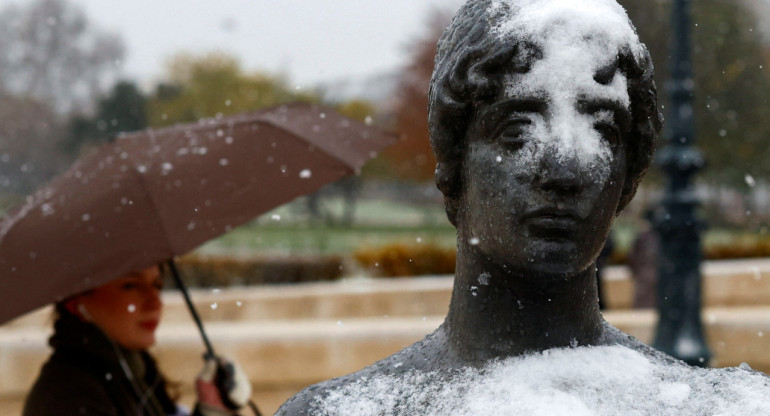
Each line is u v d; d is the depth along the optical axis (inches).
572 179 91.3
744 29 1034.7
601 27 95.0
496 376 96.3
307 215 1635.1
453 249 682.2
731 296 606.5
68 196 201.5
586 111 94.6
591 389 93.8
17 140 1482.5
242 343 387.5
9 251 192.1
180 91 1620.3
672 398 93.1
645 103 98.5
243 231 1321.4
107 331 195.5
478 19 98.0
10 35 1496.1
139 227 191.2
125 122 1521.9
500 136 95.7
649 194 1173.7
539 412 88.9
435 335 109.0
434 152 104.3
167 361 382.9
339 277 685.9
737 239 921.5
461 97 97.8
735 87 1093.8
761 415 89.0
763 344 423.2
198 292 585.0
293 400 101.9
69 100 1512.1
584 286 101.3
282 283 677.3
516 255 94.1
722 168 1228.5
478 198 97.0
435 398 96.5
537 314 99.7
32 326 506.6
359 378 103.7
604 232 95.7
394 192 1932.8
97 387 191.3
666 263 382.9
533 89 94.0
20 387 379.6
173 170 202.2
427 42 1310.3
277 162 212.4
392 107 1385.3
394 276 663.8
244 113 232.2
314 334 390.0
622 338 107.8
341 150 223.3
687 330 378.9
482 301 100.8
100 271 185.3
